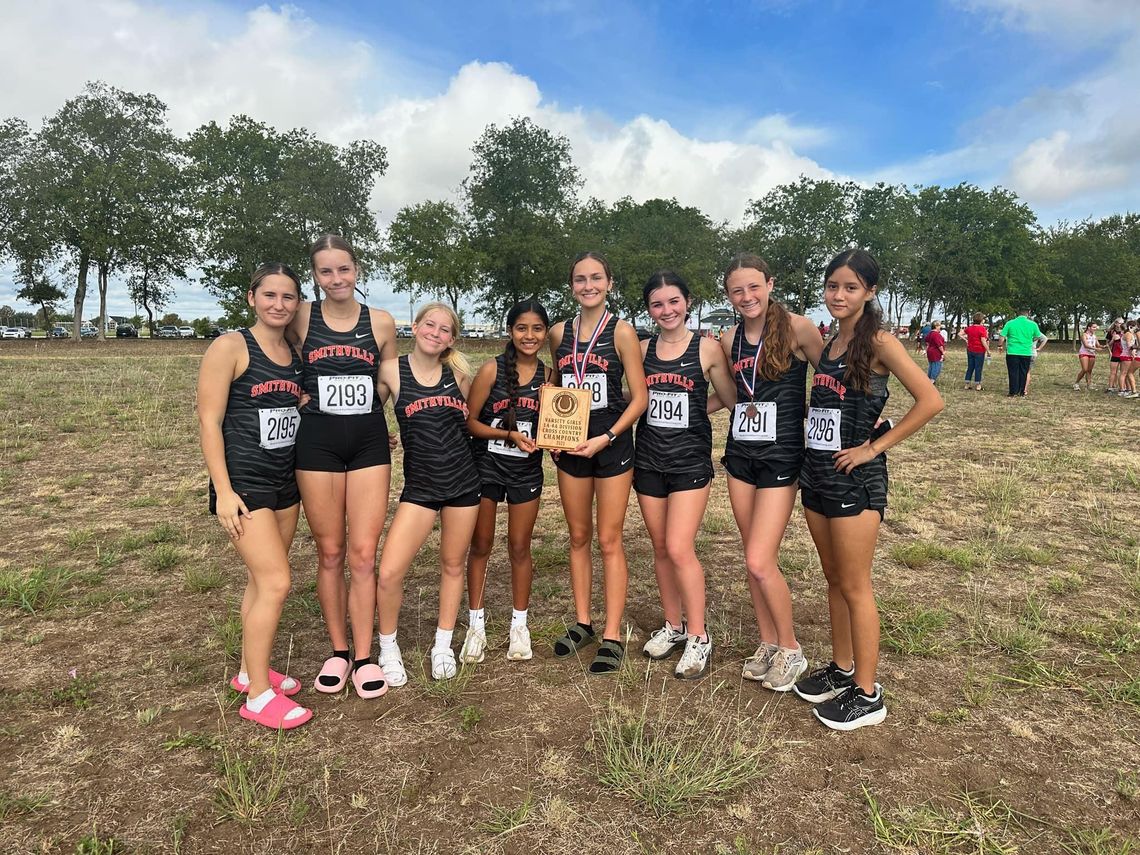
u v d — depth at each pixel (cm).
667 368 332
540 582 465
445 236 4612
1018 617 395
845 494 276
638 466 345
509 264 4578
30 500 647
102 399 1239
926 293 5906
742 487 325
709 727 286
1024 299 5906
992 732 282
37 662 343
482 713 299
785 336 303
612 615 346
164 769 259
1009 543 528
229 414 290
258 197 4159
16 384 1448
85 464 794
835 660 312
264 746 274
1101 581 452
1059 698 309
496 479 343
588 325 345
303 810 233
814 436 289
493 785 250
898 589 440
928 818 229
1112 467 790
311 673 340
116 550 511
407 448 325
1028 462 820
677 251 5178
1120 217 6588
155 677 330
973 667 339
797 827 227
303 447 309
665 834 225
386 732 285
